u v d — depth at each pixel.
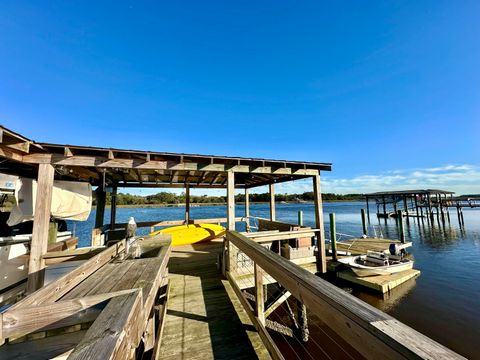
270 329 4.88
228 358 2.03
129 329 1.01
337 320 0.91
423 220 24.70
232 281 3.63
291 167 5.50
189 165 4.49
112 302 1.18
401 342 0.64
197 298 3.26
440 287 6.99
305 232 5.58
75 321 1.24
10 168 4.31
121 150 3.87
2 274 3.74
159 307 2.93
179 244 6.78
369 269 6.93
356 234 16.02
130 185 7.50
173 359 2.02
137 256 3.13
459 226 21.23
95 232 5.64
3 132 2.62
